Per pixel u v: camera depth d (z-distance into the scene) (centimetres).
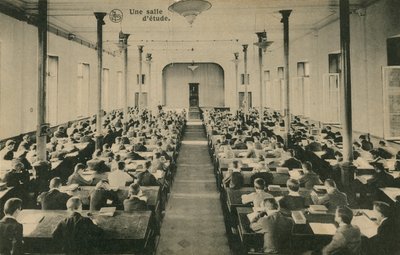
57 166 1012
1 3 1210
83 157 1273
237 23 1731
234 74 3381
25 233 524
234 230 671
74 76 2022
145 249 539
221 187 980
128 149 1220
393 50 1152
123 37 1537
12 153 1061
